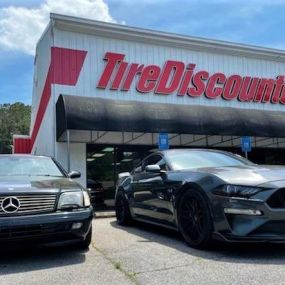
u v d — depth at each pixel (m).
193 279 3.97
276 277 3.92
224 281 3.86
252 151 18.17
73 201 5.19
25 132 83.25
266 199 4.66
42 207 5.00
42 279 4.23
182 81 15.95
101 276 4.25
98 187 14.68
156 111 13.09
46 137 15.25
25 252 5.55
